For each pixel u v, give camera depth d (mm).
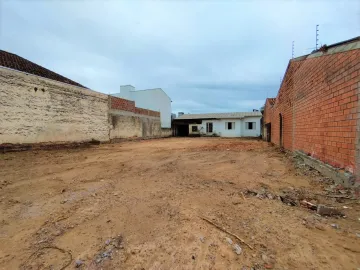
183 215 2566
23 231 2258
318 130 5008
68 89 11320
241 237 2049
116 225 2367
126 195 3379
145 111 21375
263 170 5316
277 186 3836
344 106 3682
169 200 3109
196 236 2076
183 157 7781
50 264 1715
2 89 8039
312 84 5496
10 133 8328
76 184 4066
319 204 2875
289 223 2330
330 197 3158
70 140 11438
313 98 5410
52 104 10297
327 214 2559
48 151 9133
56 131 10523
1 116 8008
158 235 2123
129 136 18156
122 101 17188
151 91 28125
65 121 11086
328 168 4164
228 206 2852
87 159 7227
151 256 1790
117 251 1874
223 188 3709
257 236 2062
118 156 8031
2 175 4742
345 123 3639
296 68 7391
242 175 4750
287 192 3465
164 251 1854
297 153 7055
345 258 1714
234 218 2473
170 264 1687
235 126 27188
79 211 2764
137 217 2555
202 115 31266
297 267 1611
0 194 3453
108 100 14984
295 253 1783
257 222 2361
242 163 6438
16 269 1662
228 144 14305
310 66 5684
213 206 2854
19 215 2652
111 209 2814
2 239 2104
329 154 4336
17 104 8609
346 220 2404
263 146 12633
